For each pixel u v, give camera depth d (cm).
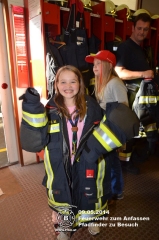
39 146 108
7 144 262
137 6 325
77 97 123
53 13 200
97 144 105
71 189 126
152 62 296
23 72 236
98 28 249
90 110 123
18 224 172
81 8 217
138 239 158
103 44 249
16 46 223
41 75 216
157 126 214
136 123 104
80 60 225
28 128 103
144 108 200
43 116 103
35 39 213
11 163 271
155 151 305
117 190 179
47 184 131
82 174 125
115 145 104
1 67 236
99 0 271
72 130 123
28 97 97
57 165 123
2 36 228
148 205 196
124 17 261
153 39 306
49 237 159
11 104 253
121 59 208
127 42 211
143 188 222
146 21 200
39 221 176
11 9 214
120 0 312
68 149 121
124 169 258
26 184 229
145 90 197
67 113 122
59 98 123
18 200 202
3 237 159
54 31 215
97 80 174
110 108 111
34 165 272
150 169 262
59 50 216
